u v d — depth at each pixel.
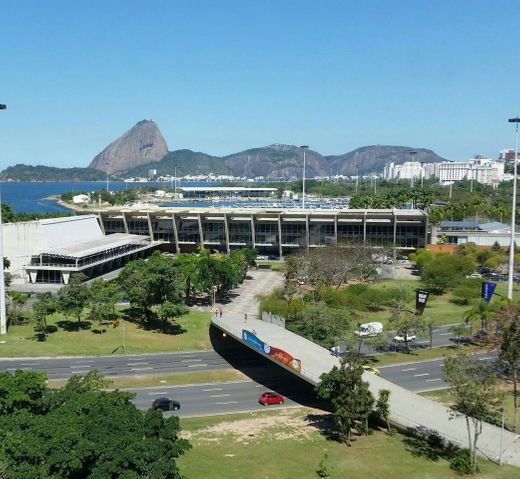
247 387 82.75
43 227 153.75
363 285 131.12
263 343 82.69
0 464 38.88
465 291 133.00
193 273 126.62
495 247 177.50
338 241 171.88
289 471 53.94
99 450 39.56
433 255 163.75
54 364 88.62
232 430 65.44
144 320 113.38
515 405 63.47
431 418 64.19
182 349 99.50
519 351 60.22
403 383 82.56
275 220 195.12
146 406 73.31
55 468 39.22
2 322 102.31
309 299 118.31
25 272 148.88
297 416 70.81
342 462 55.78
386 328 103.19
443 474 53.09
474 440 54.84
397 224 188.00
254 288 150.38
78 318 106.38
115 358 92.94
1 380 48.72
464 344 101.44
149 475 39.22
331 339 91.50
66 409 45.84
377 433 63.59
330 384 61.81
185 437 62.84
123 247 175.50
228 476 52.69
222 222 199.50
